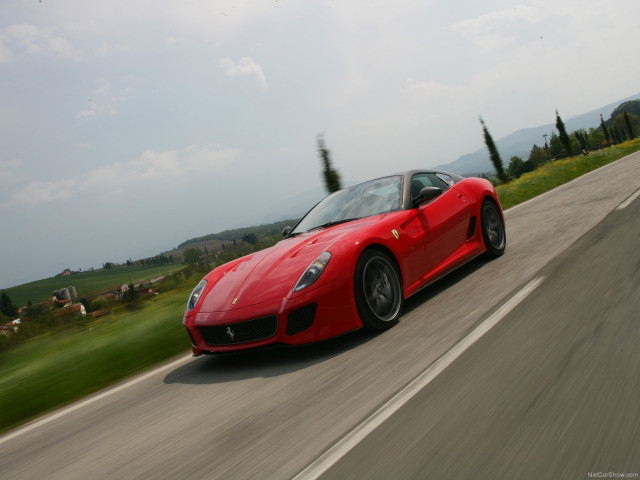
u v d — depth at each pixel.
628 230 4.76
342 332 3.28
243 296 3.36
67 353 4.86
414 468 1.58
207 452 2.08
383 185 4.61
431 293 4.25
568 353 2.27
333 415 2.18
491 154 44.25
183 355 4.33
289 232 4.81
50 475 2.22
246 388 2.89
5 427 3.39
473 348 2.62
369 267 3.46
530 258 4.64
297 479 1.68
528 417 1.76
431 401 2.08
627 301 2.81
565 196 9.70
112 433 2.63
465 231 4.70
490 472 1.47
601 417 1.66
